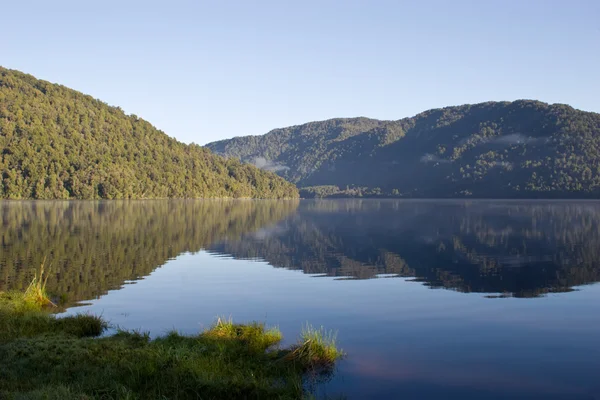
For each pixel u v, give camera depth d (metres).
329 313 20.12
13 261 32.38
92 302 21.73
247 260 36.25
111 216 82.19
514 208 143.62
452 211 127.44
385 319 19.19
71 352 13.49
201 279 27.97
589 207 147.88
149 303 21.70
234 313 20.02
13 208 106.69
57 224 62.97
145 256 36.88
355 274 30.45
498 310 20.75
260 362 13.73
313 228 69.06
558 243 49.31
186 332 17.05
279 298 23.11
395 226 74.12
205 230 61.47
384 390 12.36
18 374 11.75
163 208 119.81
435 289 25.59
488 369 13.88
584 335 17.09
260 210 126.69
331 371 13.59
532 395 12.21
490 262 36.00
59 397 10.06
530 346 15.89
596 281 27.95
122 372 12.09
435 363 14.31
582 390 12.54
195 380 11.73
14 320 16.91
